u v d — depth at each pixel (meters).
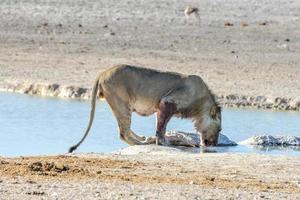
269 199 19.89
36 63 51.56
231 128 36.25
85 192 19.80
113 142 32.28
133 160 25.58
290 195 20.55
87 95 43.44
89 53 55.94
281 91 45.06
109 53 56.09
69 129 34.50
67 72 48.88
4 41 58.94
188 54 56.47
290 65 53.69
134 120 37.47
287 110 42.06
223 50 58.19
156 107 32.25
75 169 23.17
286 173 24.19
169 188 20.75
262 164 25.42
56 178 21.70
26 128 34.41
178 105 32.09
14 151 29.91
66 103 41.16
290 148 31.81
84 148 31.00
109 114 38.38
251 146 32.12
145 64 52.38
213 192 20.45
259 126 36.81
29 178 21.53
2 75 47.34
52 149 30.44
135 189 20.41
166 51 57.34
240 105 42.62
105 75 31.73
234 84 46.69
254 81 47.84
